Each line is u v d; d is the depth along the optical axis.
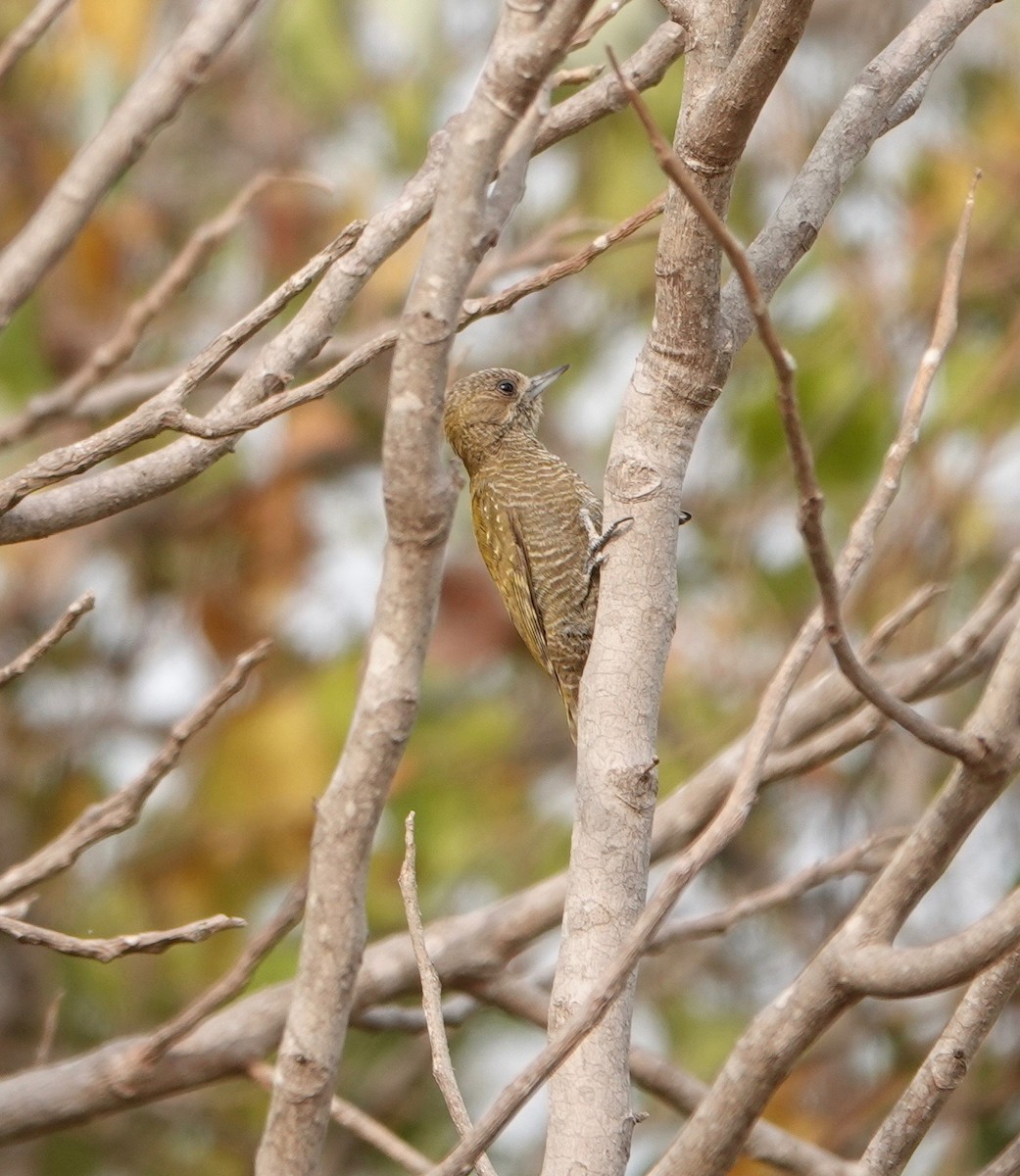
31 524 5.60
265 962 12.79
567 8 4.09
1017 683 4.27
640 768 5.16
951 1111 11.78
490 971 8.11
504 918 8.15
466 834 13.14
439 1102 12.78
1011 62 14.00
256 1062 7.77
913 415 4.96
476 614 14.12
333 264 6.14
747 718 12.44
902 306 12.91
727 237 3.80
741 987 13.62
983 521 12.46
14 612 14.59
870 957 4.32
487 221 4.41
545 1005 8.12
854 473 12.42
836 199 5.61
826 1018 4.41
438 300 4.11
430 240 4.14
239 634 14.47
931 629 11.92
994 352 12.48
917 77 5.75
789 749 8.04
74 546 14.49
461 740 13.47
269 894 13.24
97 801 13.88
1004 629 7.59
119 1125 12.67
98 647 14.81
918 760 12.75
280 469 14.59
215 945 12.87
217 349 5.54
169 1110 12.58
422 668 4.21
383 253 5.95
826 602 4.12
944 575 12.00
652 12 12.47
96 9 12.84
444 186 4.14
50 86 13.59
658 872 10.31
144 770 6.09
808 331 12.77
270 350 5.91
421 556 4.16
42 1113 7.56
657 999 13.41
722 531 13.79
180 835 13.22
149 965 12.94
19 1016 12.90
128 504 5.72
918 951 4.25
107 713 14.57
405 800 13.20
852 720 7.54
